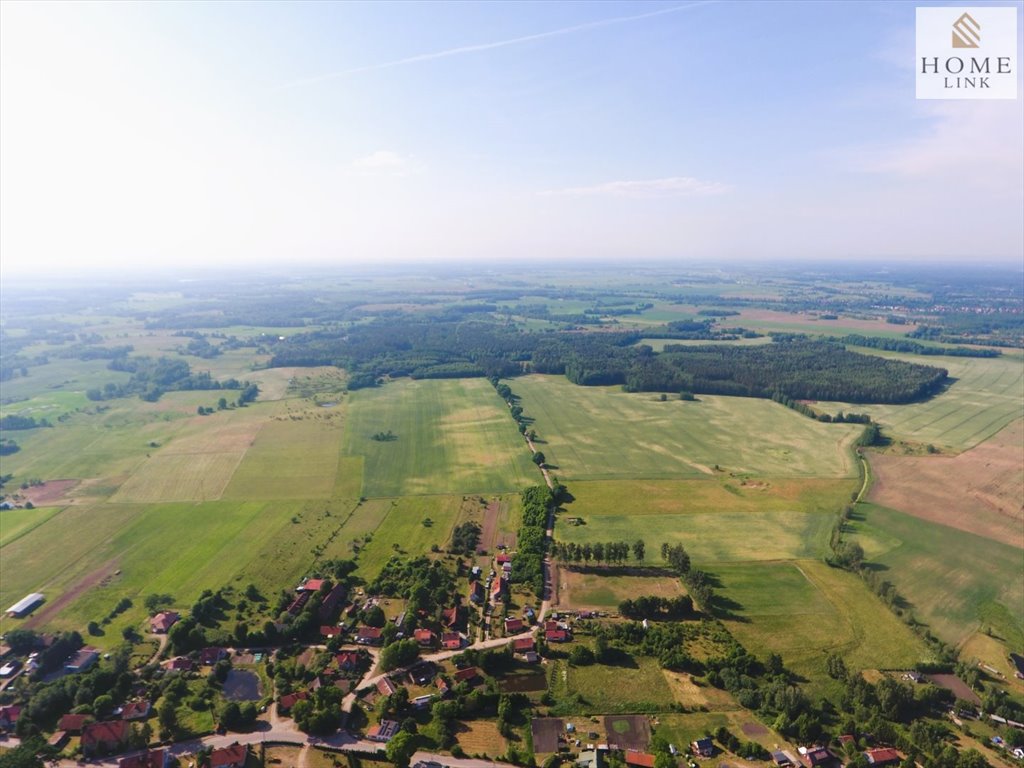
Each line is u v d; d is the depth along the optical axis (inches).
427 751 3614.7
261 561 5723.4
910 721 3841.0
